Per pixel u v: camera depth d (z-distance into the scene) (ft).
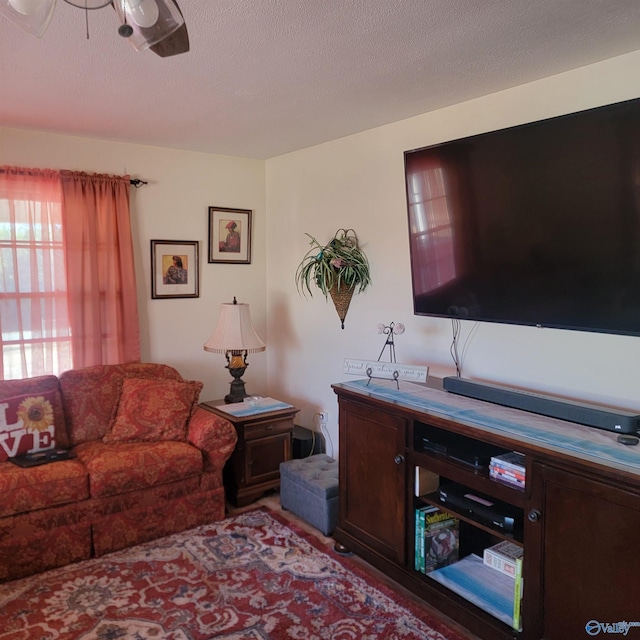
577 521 5.69
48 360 11.28
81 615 7.41
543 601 6.08
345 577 8.41
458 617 7.11
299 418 13.57
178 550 9.21
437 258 8.61
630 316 6.36
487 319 8.06
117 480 9.09
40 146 11.04
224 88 8.25
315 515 9.96
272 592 7.98
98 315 11.62
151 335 12.75
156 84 8.05
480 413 7.25
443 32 6.29
